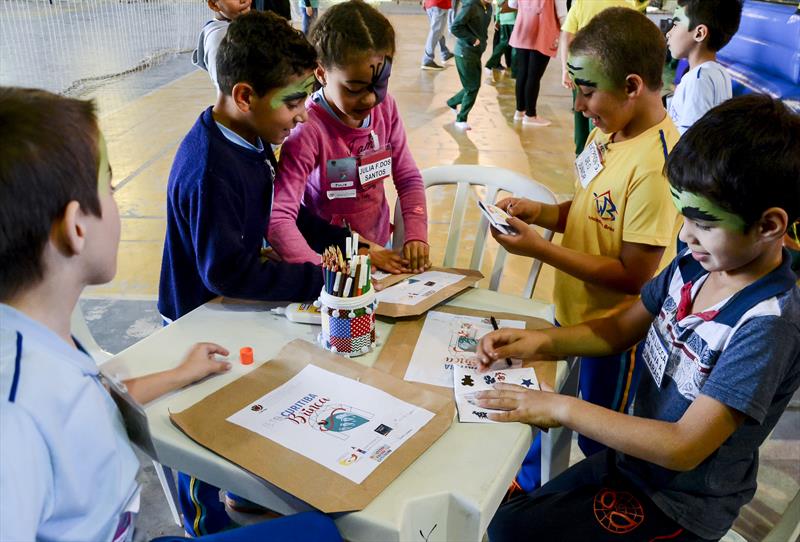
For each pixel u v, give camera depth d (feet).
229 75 3.97
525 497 3.92
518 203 5.42
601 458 3.92
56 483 2.15
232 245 4.02
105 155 2.27
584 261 4.69
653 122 4.58
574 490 3.76
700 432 2.95
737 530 5.32
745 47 15.43
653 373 3.59
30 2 34.35
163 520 5.44
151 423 3.12
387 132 5.62
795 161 2.67
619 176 4.67
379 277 4.70
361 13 4.56
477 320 4.17
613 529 3.45
